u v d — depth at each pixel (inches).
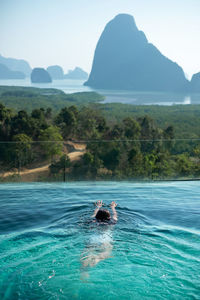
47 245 115.2
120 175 328.8
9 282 87.2
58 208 174.7
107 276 91.6
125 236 125.4
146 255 107.0
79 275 92.1
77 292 82.4
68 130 819.4
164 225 141.6
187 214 162.4
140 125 1005.8
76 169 321.4
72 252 108.8
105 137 877.2
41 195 218.7
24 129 695.7
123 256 106.0
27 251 109.3
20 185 281.3
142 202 193.3
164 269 96.4
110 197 210.1
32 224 142.3
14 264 98.9
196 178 337.1
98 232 129.3
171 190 242.5
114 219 149.9
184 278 90.9
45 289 83.6
